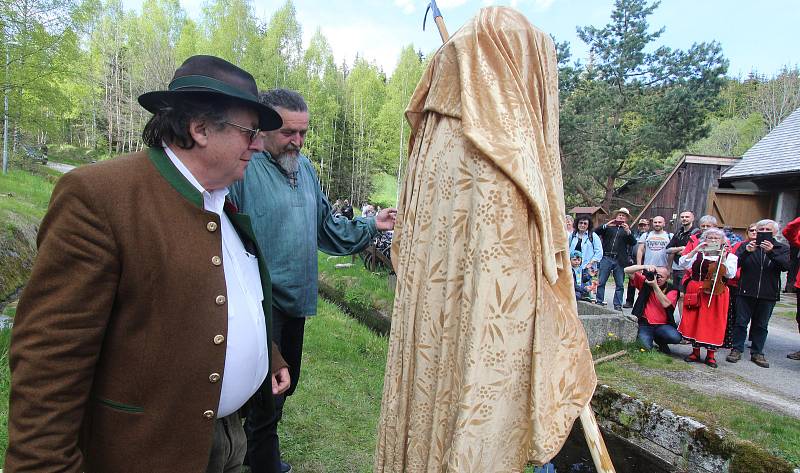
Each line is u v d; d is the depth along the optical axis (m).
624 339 5.32
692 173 14.27
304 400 3.47
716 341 4.86
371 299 7.54
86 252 0.99
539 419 1.12
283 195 2.18
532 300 1.12
